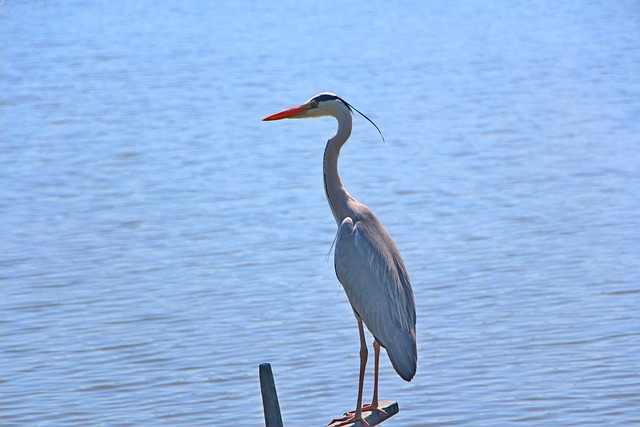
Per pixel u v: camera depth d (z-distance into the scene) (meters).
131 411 10.59
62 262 15.66
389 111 30.22
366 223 8.38
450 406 10.52
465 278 14.43
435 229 17.06
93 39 50.84
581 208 18.20
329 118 29.92
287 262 15.46
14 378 11.45
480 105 30.77
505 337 12.26
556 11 61.75
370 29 53.59
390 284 8.12
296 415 10.36
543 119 28.06
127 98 33.44
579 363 11.44
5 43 49.75
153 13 63.88
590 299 13.45
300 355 11.90
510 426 10.01
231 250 16.14
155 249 16.30
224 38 50.66
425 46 46.28
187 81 37.06
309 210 18.61
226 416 10.43
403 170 22.00
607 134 25.55
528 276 14.47
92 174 22.19
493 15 60.12
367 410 8.05
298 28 54.69
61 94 34.50
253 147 25.19
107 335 12.66
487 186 20.20
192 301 13.80
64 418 10.45
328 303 13.62
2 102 33.00
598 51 43.09
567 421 10.07
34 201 19.77
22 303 13.84
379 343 8.09
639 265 14.80
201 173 22.16
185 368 11.63
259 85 35.88
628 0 68.06
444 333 12.46
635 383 10.85
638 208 18.09
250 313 13.30
